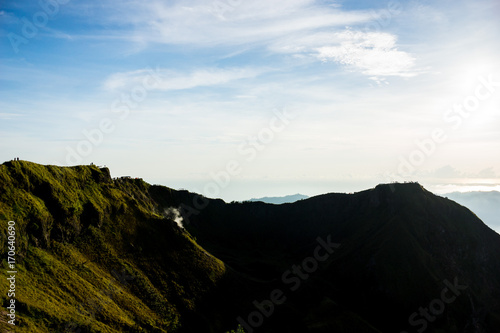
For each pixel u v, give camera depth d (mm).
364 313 176750
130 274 128875
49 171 129500
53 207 120938
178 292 137125
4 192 107500
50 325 85750
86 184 145500
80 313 97312
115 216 147125
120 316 107375
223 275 162750
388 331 167000
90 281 112875
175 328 119750
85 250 124875
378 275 189125
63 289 101938
